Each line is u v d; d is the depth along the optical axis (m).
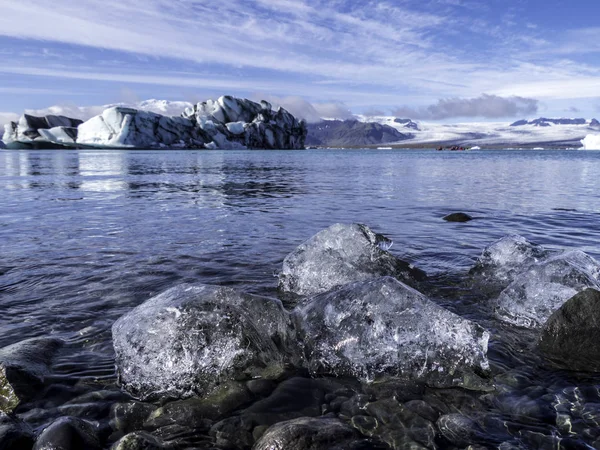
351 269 4.16
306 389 2.44
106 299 3.71
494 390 2.42
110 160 35.59
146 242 5.77
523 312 3.37
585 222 7.68
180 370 2.49
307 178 18.25
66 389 2.39
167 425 2.13
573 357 2.77
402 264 4.52
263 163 32.53
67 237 6.04
